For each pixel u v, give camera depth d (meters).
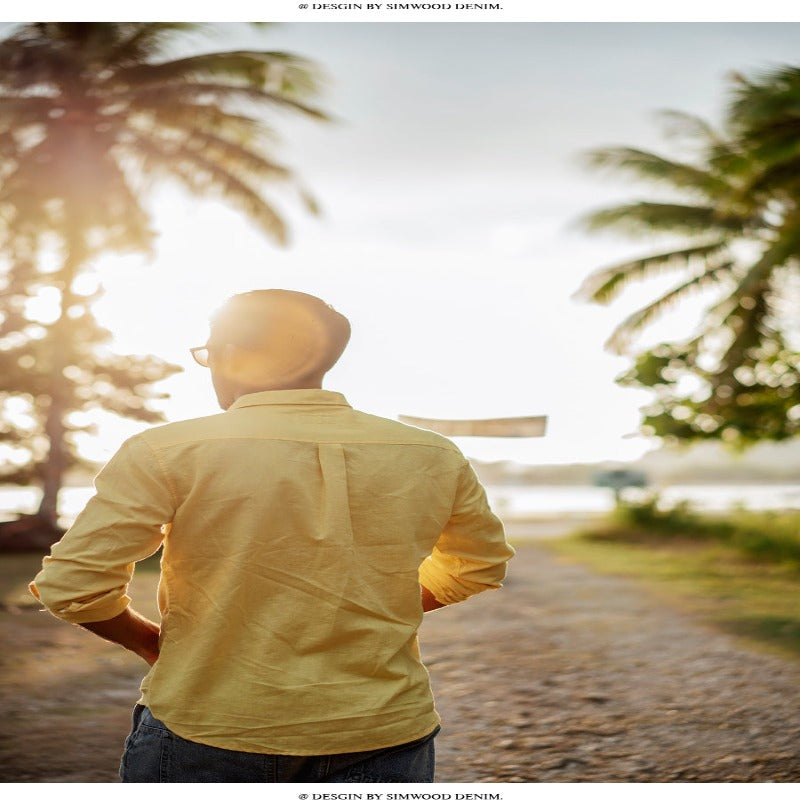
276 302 1.59
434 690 4.80
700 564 11.46
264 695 1.40
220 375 1.60
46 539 13.88
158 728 1.44
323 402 1.54
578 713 4.32
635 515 16.81
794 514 14.52
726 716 4.21
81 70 13.60
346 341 1.63
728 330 15.55
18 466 15.62
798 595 8.38
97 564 1.37
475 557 1.65
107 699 4.59
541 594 8.73
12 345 14.55
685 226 15.91
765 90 10.34
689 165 15.80
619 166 15.43
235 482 1.42
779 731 3.94
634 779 3.35
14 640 6.14
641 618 7.20
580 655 5.73
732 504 17.41
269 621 1.42
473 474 1.62
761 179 12.39
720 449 15.47
